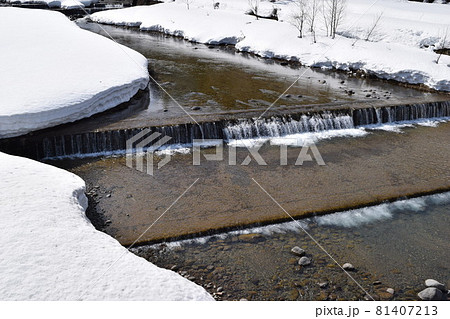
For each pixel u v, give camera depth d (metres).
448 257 6.44
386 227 7.22
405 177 8.94
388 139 11.13
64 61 12.95
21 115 9.23
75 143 9.61
